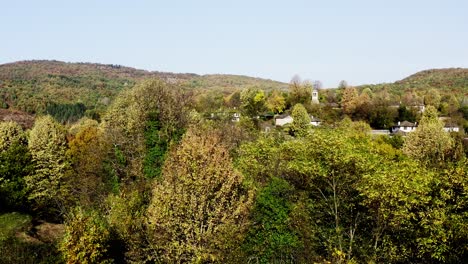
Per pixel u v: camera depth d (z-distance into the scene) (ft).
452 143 186.91
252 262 67.82
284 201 71.10
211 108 318.65
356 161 71.26
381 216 70.64
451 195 74.79
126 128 140.15
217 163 70.90
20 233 102.83
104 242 69.77
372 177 67.92
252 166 89.04
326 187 75.15
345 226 75.15
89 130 181.78
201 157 71.05
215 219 67.82
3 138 167.73
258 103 385.91
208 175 69.05
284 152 87.15
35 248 85.46
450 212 73.87
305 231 69.10
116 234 73.67
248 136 164.04
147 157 90.27
